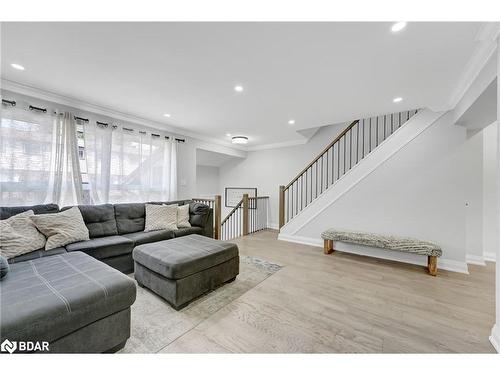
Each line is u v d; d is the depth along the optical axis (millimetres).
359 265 3109
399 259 3291
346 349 1479
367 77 2289
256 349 1471
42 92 2684
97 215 2910
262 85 2498
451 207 3027
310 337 1594
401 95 2730
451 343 1548
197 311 1924
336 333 1641
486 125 3043
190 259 2055
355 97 2812
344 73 2211
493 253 3344
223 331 1654
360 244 3291
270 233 5363
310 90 2617
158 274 2096
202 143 5070
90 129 3162
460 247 2955
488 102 2250
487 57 1822
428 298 2188
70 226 2504
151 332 1636
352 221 3803
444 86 2463
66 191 2918
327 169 4945
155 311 1921
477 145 3334
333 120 3826
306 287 2402
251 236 5008
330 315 1876
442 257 3062
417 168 3256
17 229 2182
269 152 6148
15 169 2527
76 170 2982
